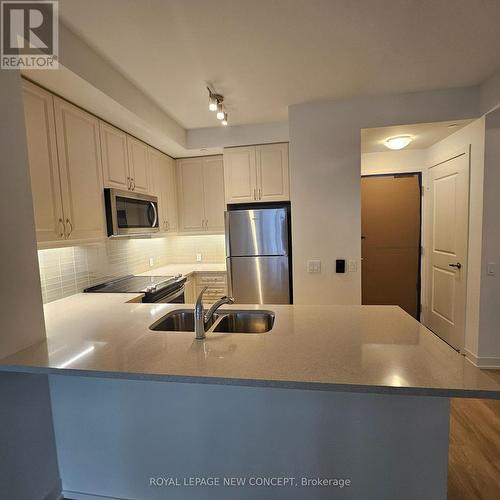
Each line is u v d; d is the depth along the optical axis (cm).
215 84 237
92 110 224
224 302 156
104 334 152
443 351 124
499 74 229
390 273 393
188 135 342
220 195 372
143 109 250
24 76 171
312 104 281
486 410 227
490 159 261
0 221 124
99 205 237
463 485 162
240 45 187
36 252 142
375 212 389
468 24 173
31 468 145
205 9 154
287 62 209
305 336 143
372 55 203
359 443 131
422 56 206
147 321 174
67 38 165
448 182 322
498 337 275
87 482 156
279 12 158
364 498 133
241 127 334
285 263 318
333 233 289
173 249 420
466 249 293
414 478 130
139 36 174
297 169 288
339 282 292
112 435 151
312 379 103
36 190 178
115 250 302
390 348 127
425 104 265
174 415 144
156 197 323
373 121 273
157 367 115
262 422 137
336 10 159
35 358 125
